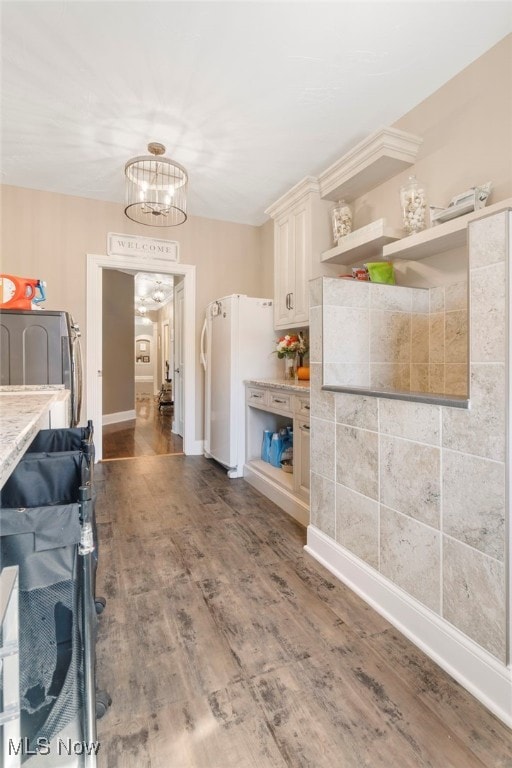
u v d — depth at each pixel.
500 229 1.15
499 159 1.90
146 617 1.59
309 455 2.34
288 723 1.12
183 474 3.60
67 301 3.71
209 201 3.86
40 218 3.60
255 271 4.55
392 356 2.18
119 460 4.11
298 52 1.99
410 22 1.81
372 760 1.01
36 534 0.78
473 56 2.00
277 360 3.66
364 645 1.44
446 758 1.02
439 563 1.35
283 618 1.59
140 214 3.94
